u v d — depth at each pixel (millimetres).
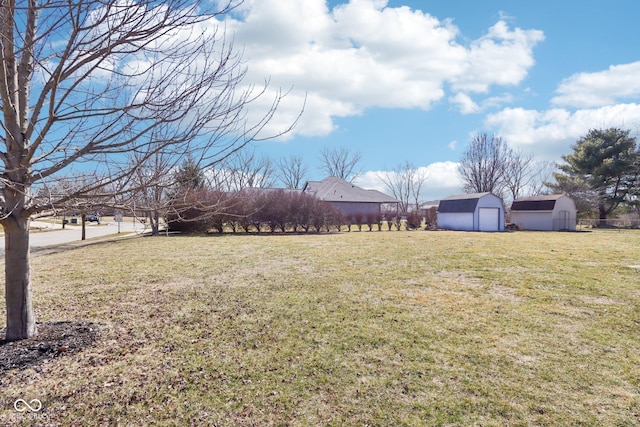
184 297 5578
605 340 3773
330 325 4242
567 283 6461
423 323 4312
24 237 3428
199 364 3170
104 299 5457
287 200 21250
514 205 29078
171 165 3309
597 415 2391
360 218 29953
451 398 2613
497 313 4719
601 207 31344
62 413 2381
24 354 3186
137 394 2637
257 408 2477
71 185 3221
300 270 7883
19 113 3209
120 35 2727
